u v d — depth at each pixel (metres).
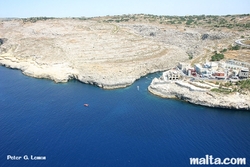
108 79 175.00
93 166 89.75
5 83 184.00
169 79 168.25
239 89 144.00
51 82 186.38
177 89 155.00
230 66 178.00
